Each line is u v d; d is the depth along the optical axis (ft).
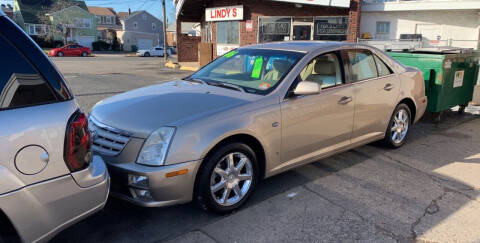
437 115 22.59
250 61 14.33
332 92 13.43
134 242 9.78
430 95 21.68
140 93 12.98
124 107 11.50
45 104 7.34
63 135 7.41
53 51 120.06
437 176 14.34
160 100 11.74
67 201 7.63
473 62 23.84
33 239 7.26
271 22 53.98
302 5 50.78
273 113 11.60
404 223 10.84
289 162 12.55
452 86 22.26
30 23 167.02
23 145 6.88
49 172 7.25
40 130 7.11
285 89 12.20
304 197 12.41
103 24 222.07
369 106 14.97
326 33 50.93
